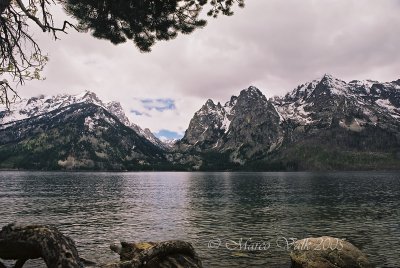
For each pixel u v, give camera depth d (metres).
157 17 13.19
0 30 10.83
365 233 45.53
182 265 9.65
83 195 110.56
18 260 6.75
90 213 67.38
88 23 12.54
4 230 6.15
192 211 69.56
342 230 47.81
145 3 12.67
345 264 21.55
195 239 42.12
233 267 29.78
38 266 28.66
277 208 73.94
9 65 10.93
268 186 160.62
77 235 45.47
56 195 109.56
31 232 6.02
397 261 31.48
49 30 10.98
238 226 51.47
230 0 13.65
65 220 58.41
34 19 10.30
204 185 173.50
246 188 147.00
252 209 72.38
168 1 12.80
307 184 176.88
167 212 68.31
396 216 61.06
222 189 141.38
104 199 96.88
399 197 100.25
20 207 77.12
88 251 36.53
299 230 47.91
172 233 46.38
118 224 54.09
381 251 35.47
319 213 65.56
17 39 11.20
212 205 80.88
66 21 11.10
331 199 94.50
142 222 55.94
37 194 112.88
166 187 156.50
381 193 116.06
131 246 16.31
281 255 33.91
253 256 33.56
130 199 97.50
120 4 12.07
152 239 42.59
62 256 5.74
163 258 9.58
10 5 10.73
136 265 8.95
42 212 68.94
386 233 45.47
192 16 13.69
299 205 79.56
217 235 44.62
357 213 65.19
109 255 34.84
